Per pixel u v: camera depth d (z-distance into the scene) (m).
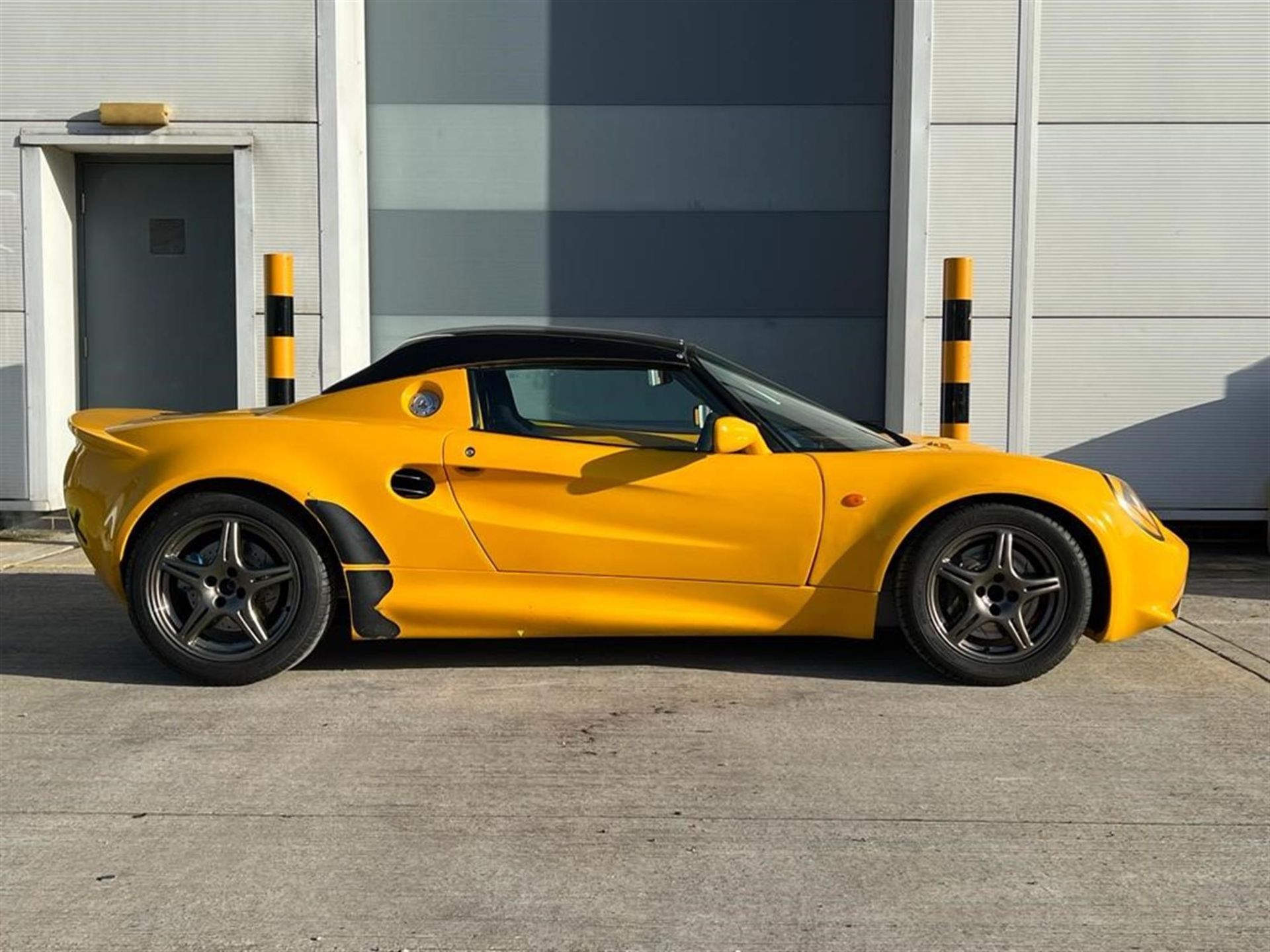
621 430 4.24
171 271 8.11
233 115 7.52
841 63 7.89
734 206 7.98
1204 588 6.06
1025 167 7.40
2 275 7.64
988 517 4.02
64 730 3.64
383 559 4.08
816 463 4.12
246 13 7.46
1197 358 7.52
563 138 7.95
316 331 7.59
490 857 2.76
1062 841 2.86
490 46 7.90
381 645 4.71
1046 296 7.50
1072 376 7.55
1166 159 7.43
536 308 8.04
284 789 3.17
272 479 4.02
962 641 4.09
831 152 7.93
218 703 3.93
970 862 2.74
